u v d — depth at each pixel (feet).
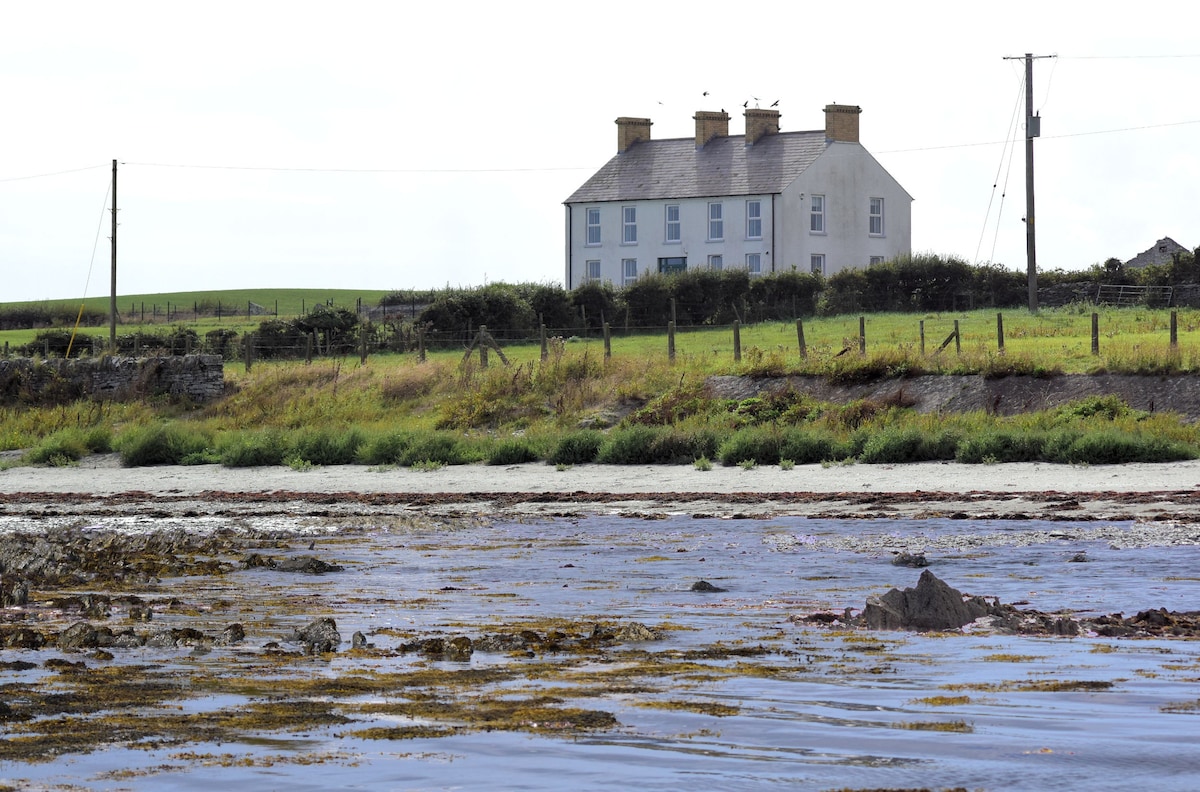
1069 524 158.40
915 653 80.33
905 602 93.09
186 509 208.13
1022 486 199.93
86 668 77.97
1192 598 103.81
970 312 449.89
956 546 141.79
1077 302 455.22
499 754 55.83
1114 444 217.97
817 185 563.48
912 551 139.03
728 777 51.44
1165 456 215.92
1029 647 82.02
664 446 252.83
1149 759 53.57
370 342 433.48
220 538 164.35
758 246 556.10
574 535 162.91
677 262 575.38
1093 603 101.96
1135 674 72.79
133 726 62.23
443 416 313.32
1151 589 108.78
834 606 102.68
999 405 262.88
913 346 312.50
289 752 56.70
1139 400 252.83
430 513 193.47
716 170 579.48
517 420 305.94
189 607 106.22
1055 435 225.56
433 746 57.47
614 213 587.68
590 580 121.08
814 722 61.26
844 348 306.96
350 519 185.98
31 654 83.41
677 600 107.34
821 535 155.84
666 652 81.87
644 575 124.06
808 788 49.85
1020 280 483.10
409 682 72.84
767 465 238.89
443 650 82.94
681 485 221.46
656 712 63.93
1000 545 141.49
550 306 458.50
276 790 50.72
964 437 235.40
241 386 355.36
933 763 53.26
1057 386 263.08
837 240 570.46
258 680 73.97
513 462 262.47
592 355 330.95
